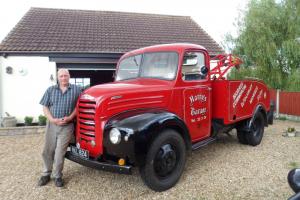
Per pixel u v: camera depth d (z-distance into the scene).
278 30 13.07
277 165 5.37
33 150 6.83
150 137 3.96
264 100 7.16
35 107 11.03
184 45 5.16
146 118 4.06
